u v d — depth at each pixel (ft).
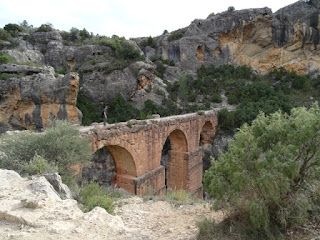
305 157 28.09
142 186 76.23
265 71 212.43
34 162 40.88
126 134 70.95
